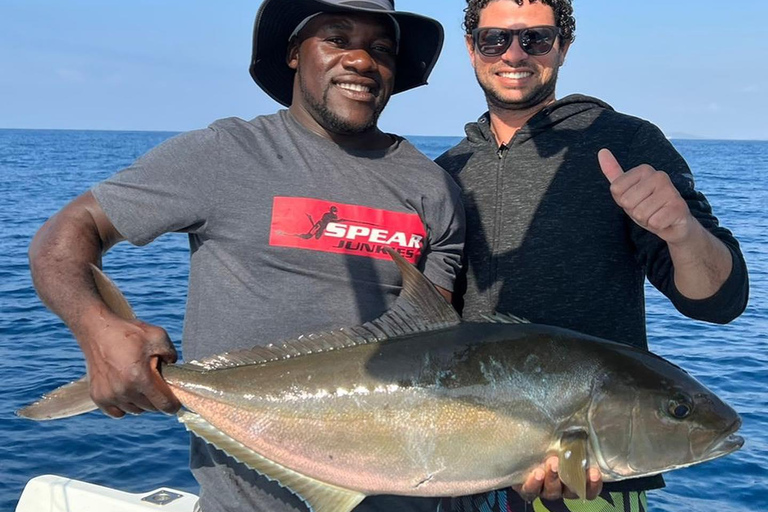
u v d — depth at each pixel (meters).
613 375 1.08
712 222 1.13
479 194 1.39
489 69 1.39
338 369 1.08
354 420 1.07
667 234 0.95
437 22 1.24
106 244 1.08
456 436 1.06
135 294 5.04
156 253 7.29
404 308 1.11
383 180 1.17
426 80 1.37
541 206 1.33
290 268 1.11
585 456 1.06
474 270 1.36
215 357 1.08
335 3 1.13
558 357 1.09
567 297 1.29
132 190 1.07
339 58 1.15
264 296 1.11
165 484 2.19
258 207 1.11
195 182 1.09
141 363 0.97
